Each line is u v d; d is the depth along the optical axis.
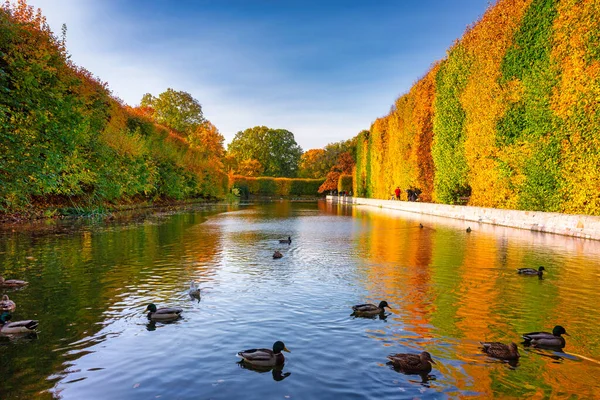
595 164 17.53
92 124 31.56
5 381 5.26
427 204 36.12
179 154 56.22
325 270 11.82
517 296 9.05
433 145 34.97
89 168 29.88
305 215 36.62
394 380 5.32
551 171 19.95
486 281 10.43
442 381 5.30
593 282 10.23
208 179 67.56
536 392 5.03
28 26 25.52
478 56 27.03
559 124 19.30
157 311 7.60
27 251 14.57
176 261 13.06
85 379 5.32
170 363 5.80
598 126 17.27
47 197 28.58
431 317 7.70
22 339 6.62
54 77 25.86
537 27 20.70
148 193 45.91
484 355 6.07
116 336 6.77
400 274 11.28
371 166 61.88
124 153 35.97
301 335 6.82
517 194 23.30
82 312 7.96
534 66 20.86
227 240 18.09
